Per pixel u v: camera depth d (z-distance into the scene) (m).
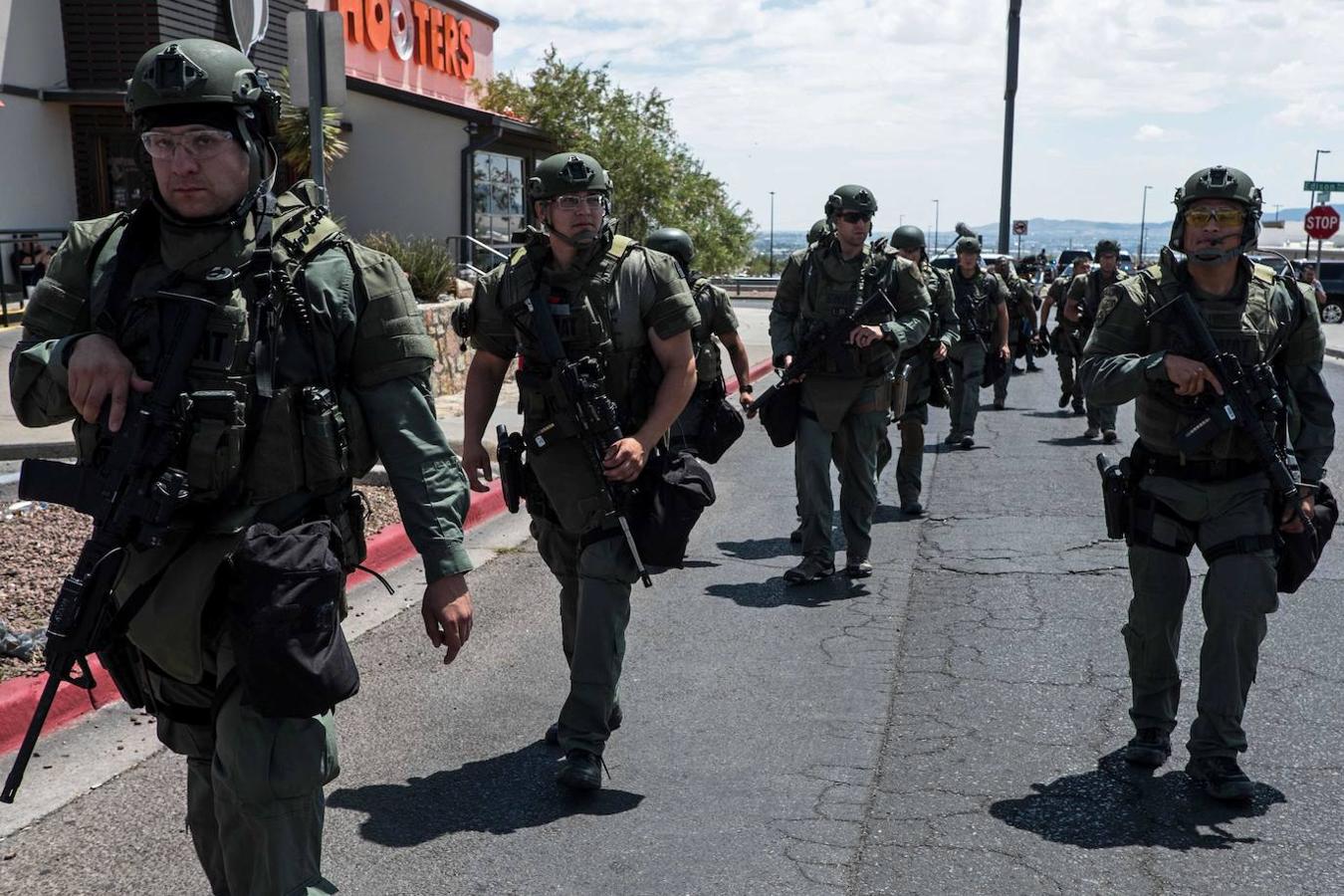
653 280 3.92
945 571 6.89
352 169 22.50
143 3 17.66
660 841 3.66
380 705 4.77
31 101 17.36
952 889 3.37
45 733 4.41
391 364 2.59
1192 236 3.86
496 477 8.75
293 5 21.11
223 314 2.42
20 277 16.75
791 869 3.48
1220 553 3.88
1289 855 3.56
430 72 26.70
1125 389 3.91
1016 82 26.53
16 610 5.29
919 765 4.22
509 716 4.67
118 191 18.27
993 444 11.84
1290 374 4.00
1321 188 29.50
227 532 2.47
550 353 3.87
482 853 3.58
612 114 27.52
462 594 2.62
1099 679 5.07
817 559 6.61
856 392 6.46
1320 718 4.61
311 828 2.54
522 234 4.01
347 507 2.65
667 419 3.90
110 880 3.40
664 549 3.88
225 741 2.45
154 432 2.38
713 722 4.63
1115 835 3.69
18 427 9.56
